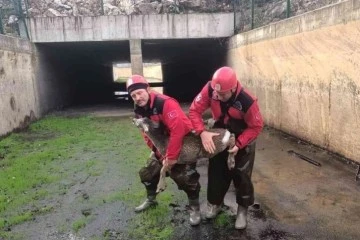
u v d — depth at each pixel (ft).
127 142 26.03
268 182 17.35
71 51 53.72
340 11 18.71
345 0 18.34
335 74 19.74
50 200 15.93
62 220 13.96
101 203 15.33
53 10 43.68
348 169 18.44
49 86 43.78
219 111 11.34
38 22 39.01
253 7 33.32
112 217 13.99
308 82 22.89
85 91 63.05
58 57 48.21
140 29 40.09
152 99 10.80
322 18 20.47
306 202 14.87
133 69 40.70
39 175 19.11
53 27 39.37
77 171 19.77
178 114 10.69
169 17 39.88
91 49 52.60
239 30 38.78
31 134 30.71
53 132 31.24
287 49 25.16
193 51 56.29
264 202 15.03
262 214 13.91
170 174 12.16
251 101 10.84
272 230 12.62
